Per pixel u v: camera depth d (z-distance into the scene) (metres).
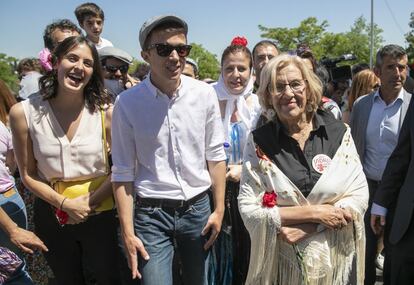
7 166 3.59
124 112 2.69
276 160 2.55
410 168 2.89
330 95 6.17
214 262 3.25
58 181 3.03
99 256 3.11
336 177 2.50
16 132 2.98
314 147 2.56
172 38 2.56
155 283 2.67
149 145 2.71
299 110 2.52
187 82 2.74
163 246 2.75
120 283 3.20
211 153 2.85
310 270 2.49
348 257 2.54
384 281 3.17
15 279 2.86
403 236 2.86
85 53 2.91
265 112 2.67
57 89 2.96
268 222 2.48
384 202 3.12
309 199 2.51
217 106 2.85
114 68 4.21
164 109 2.68
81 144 2.98
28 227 3.83
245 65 3.52
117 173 2.74
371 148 3.95
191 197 2.75
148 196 2.74
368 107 3.99
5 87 3.65
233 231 3.31
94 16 5.31
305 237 2.51
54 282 3.55
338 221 2.44
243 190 2.62
